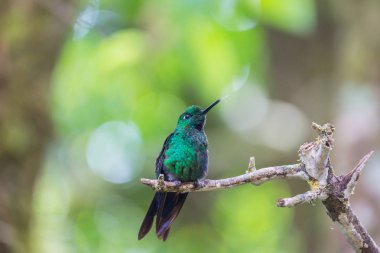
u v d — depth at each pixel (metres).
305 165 5.16
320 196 5.12
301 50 15.92
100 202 15.16
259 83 15.12
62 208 14.70
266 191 16.12
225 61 10.15
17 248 10.59
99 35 12.02
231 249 15.90
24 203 10.78
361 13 11.48
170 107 13.84
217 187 5.36
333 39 15.38
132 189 15.29
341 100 11.16
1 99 10.49
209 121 16.03
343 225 5.27
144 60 10.99
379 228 9.51
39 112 10.84
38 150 10.88
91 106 13.38
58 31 10.84
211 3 9.77
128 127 14.90
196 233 15.80
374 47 11.16
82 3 11.41
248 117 16.03
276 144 15.42
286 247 15.99
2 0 10.52
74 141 14.72
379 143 10.23
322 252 11.72
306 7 10.02
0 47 10.51
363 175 9.93
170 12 9.95
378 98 10.78
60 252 13.34
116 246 14.97
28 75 10.70
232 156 15.33
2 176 10.57
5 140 10.54
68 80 12.59
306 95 15.85
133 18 11.45
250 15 10.15
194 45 10.09
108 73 11.21
